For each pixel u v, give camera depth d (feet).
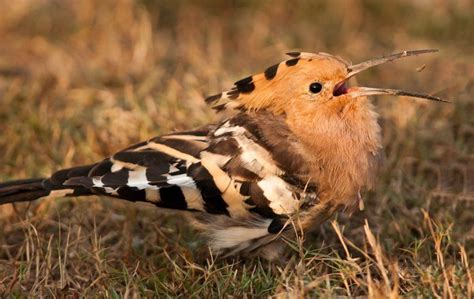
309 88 30.91
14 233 34.94
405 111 40.86
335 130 30.89
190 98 42.60
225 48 51.34
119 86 45.98
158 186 30.27
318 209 31.12
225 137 30.86
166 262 32.24
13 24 51.83
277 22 54.03
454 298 27.50
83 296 29.84
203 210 30.78
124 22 51.39
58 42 50.75
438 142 39.68
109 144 40.37
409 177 37.42
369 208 35.63
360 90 31.32
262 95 31.53
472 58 47.65
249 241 31.27
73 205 36.14
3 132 41.45
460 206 35.50
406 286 29.19
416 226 34.45
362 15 54.13
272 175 30.42
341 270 28.68
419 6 54.03
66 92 44.60
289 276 29.04
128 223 34.45
